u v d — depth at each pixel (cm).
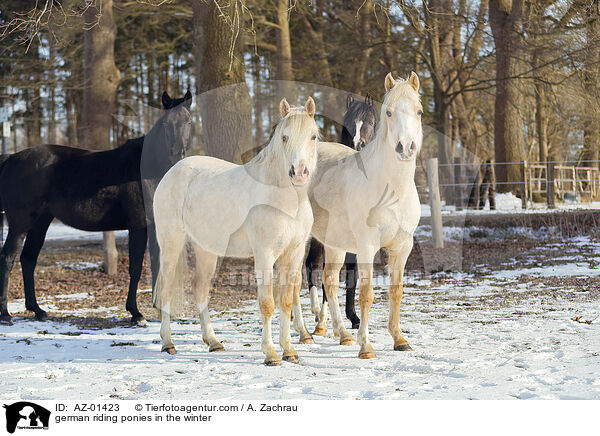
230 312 759
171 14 2028
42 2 1545
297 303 578
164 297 559
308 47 2253
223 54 910
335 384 413
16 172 762
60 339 615
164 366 484
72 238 1867
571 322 620
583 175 2084
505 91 1816
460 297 823
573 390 381
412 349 520
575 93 1711
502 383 404
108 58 1474
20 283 1065
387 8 1109
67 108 2923
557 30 1571
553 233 1373
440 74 1859
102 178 745
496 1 1703
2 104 1923
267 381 426
